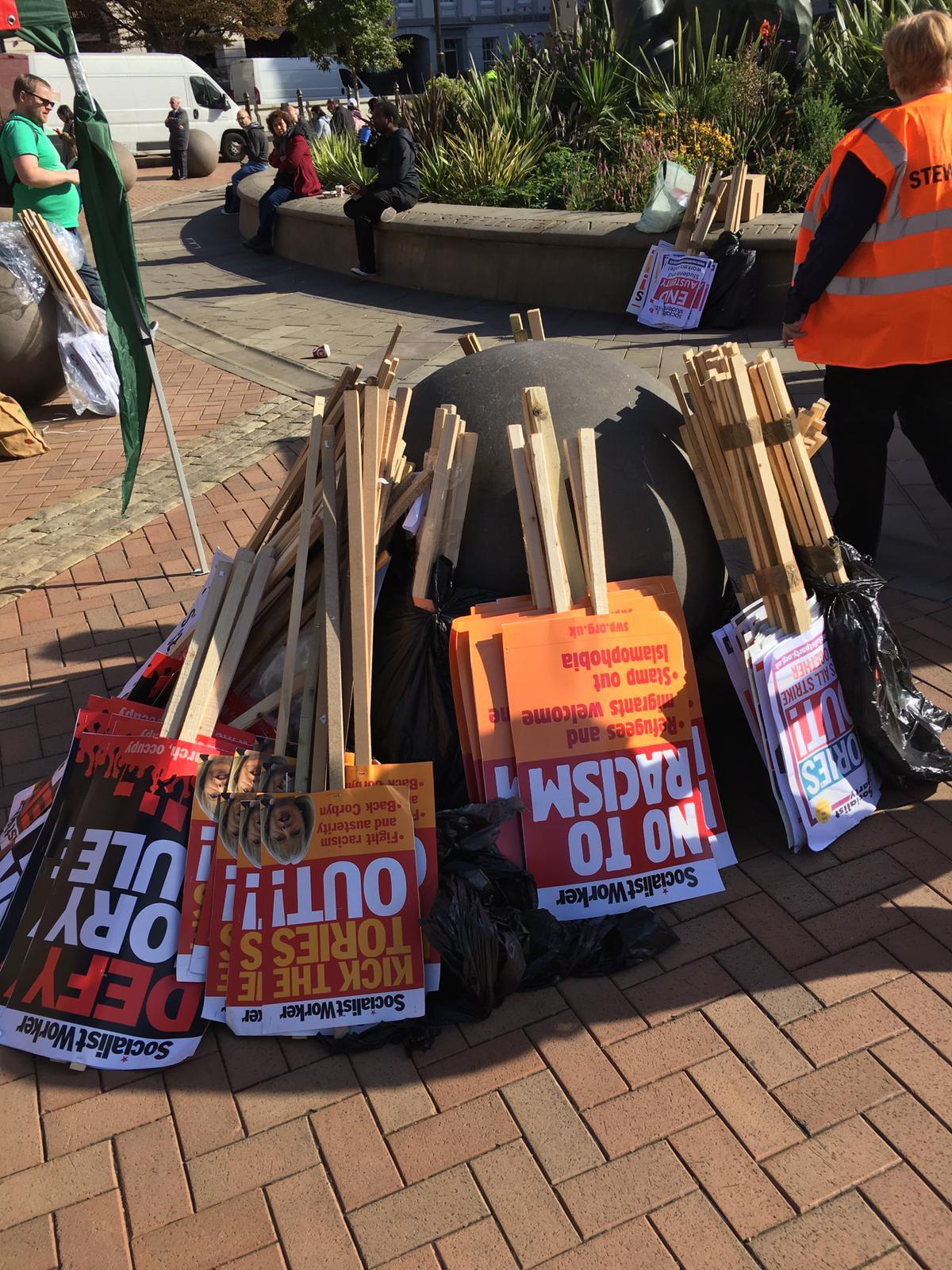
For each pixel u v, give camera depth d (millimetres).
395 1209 2344
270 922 2828
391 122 11281
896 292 3730
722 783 3584
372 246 11734
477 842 2938
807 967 2855
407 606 3291
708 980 2848
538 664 3117
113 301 4762
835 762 3354
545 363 3482
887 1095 2488
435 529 3209
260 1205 2381
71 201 8016
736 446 3184
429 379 3662
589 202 10820
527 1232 2273
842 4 12062
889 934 2934
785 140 10703
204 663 3164
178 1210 2385
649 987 2848
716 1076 2578
